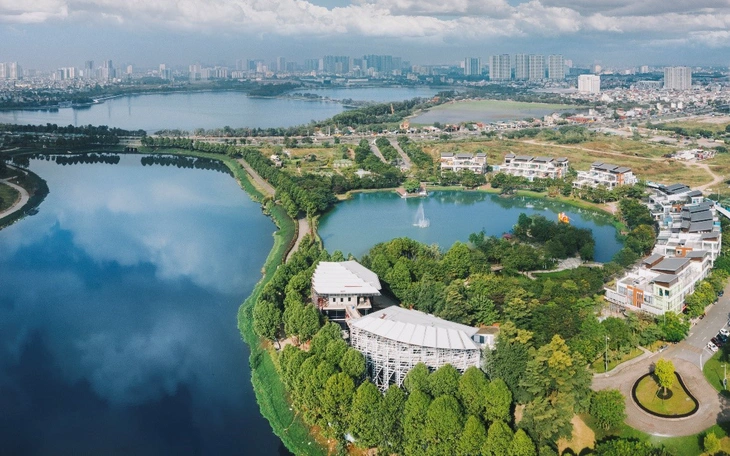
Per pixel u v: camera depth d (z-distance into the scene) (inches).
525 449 5546.3
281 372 7381.9
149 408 7578.7
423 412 5994.1
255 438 6958.7
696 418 6525.6
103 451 6835.6
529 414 6028.5
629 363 7652.6
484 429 5802.2
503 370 6619.1
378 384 7091.5
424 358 6870.1
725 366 7490.2
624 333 7815.0
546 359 6574.8
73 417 7445.9
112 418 7416.3
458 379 6397.6
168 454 6737.2
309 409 6673.2
